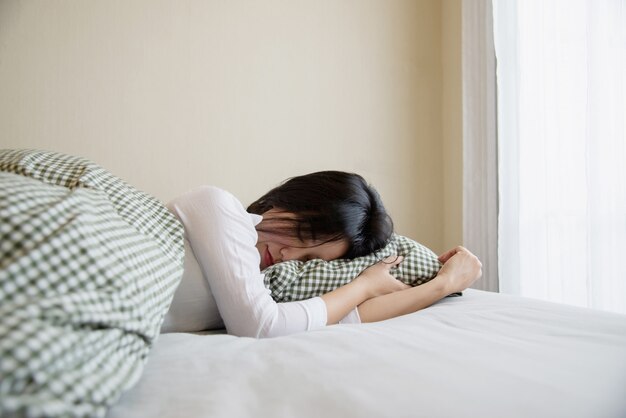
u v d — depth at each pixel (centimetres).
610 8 146
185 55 193
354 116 224
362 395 42
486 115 195
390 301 92
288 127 211
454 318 77
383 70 231
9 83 169
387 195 230
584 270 154
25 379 30
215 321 86
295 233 96
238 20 202
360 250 100
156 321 52
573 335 64
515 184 184
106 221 50
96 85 180
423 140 239
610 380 47
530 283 175
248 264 80
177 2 192
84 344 36
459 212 229
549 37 168
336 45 221
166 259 60
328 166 219
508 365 50
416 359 52
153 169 188
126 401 42
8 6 168
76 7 177
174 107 191
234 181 201
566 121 161
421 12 239
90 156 179
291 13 212
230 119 200
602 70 148
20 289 37
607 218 146
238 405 41
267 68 207
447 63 239
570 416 39
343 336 62
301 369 49
